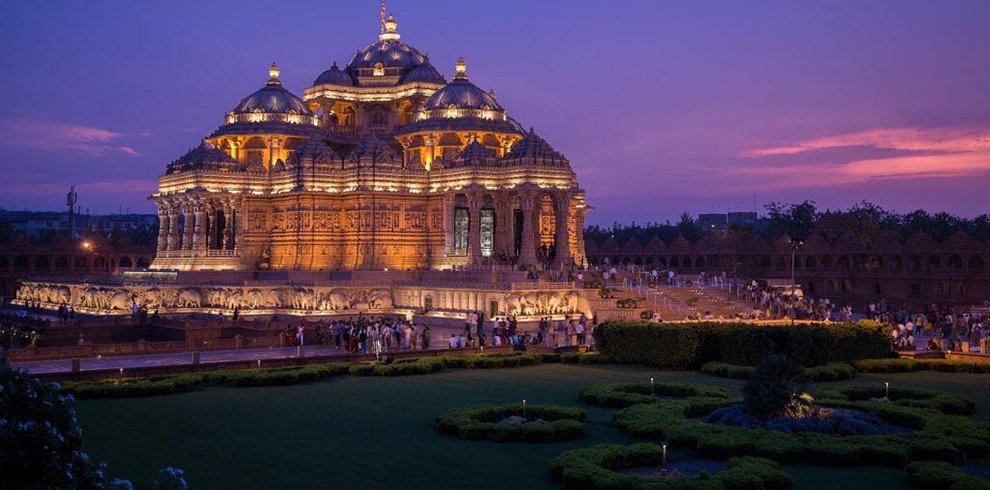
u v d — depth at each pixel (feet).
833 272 391.24
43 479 58.59
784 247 410.93
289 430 119.34
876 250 375.45
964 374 176.35
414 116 383.04
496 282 272.10
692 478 88.79
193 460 102.58
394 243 326.24
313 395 148.05
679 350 176.76
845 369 169.17
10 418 58.65
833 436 106.73
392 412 132.36
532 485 92.84
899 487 91.40
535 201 324.39
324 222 327.47
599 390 141.90
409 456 104.99
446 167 329.11
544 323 238.07
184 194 336.49
